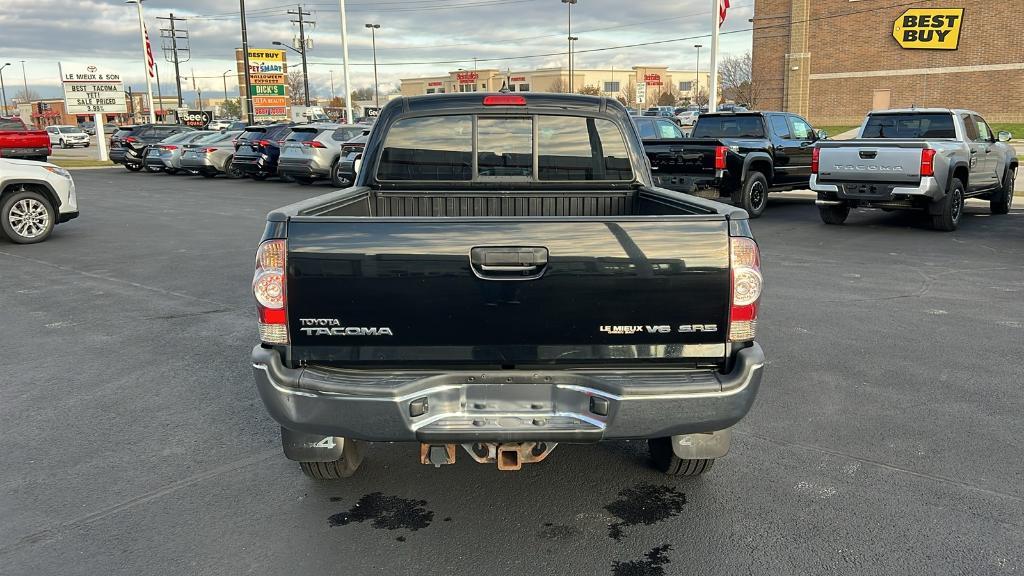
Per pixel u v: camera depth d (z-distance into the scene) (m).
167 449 4.43
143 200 19.09
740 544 3.38
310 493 3.91
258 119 46.59
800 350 6.14
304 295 3.14
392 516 3.67
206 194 20.84
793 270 9.40
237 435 4.63
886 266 9.64
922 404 4.99
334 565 3.25
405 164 4.74
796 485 3.93
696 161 13.61
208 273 9.59
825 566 3.21
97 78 37.88
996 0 37.81
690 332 3.21
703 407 3.16
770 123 15.07
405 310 3.13
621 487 3.94
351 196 4.34
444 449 3.39
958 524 3.53
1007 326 6.80
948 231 12.53
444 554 3.33
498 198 4.78
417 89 126.12
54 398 5.24
